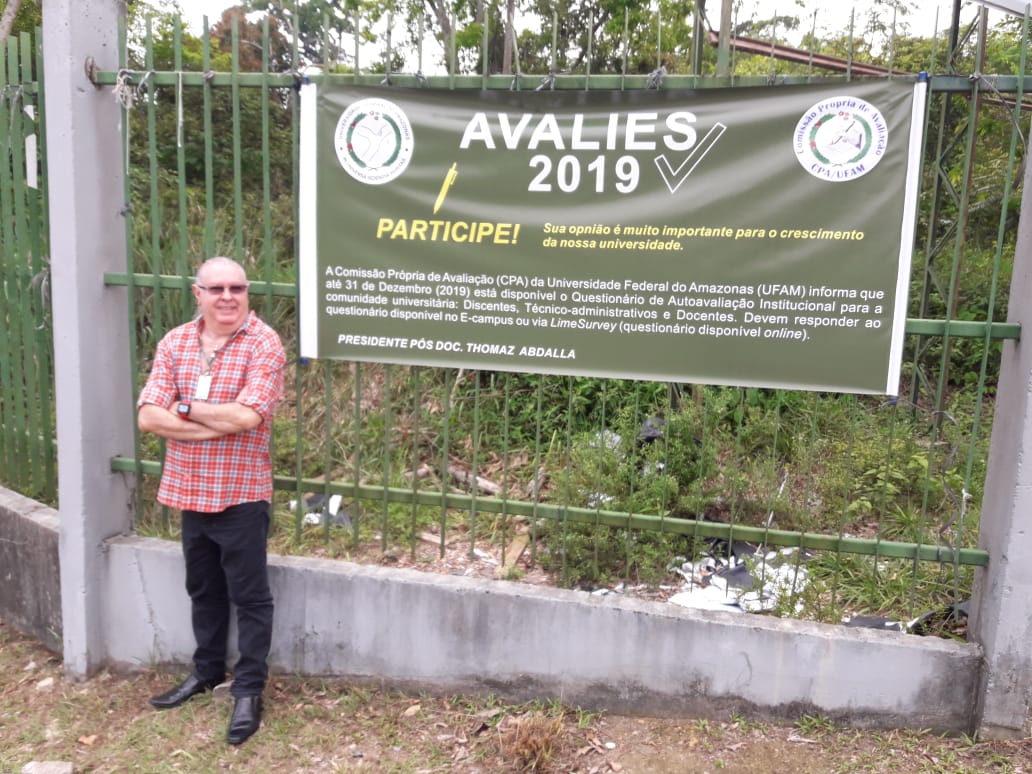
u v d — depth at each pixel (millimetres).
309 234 3271
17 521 3838
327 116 3188
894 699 3014
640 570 3799
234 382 2971
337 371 5602
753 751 2977
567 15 8742
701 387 4781
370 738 3125
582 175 3047
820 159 2871
